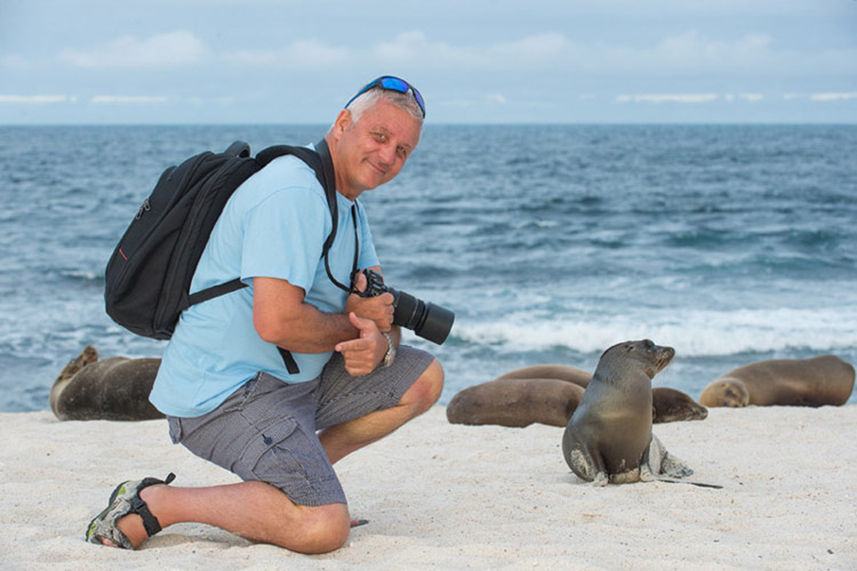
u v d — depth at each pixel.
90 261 20.80
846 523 3.81
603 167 63.34
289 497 3.35
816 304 15.41
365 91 3.42
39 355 11.94
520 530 3.73
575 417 4.78
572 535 3.66
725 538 3.62
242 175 3.38
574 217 31.58
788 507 4.11
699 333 13.06
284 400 3.46
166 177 3.39
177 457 5.65
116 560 3.25
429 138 142.38
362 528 3.83
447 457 5.64
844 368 8.78
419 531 3.78
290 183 3.22
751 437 6.10
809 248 22.70
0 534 3.67
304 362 3.50
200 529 3.80
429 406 3.88
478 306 15.63
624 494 4.45
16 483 4.66
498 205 36.19
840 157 74.44
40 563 3.16
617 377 4.65
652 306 15.31
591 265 20.47
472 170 60.62
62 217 30.84
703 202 36.28
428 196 40.81
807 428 6.38
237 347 3.37
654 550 3.42
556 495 4.37
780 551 3.41
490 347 12.80
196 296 3.34
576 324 13.80
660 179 50.72
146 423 7.00
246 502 3.35
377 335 3.46
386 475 5.10
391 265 20.81
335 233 3.41
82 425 6.89
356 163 3.40
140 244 3.29
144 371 7.65
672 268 19.77
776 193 40.34
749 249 22.69
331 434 3.90
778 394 8.59
